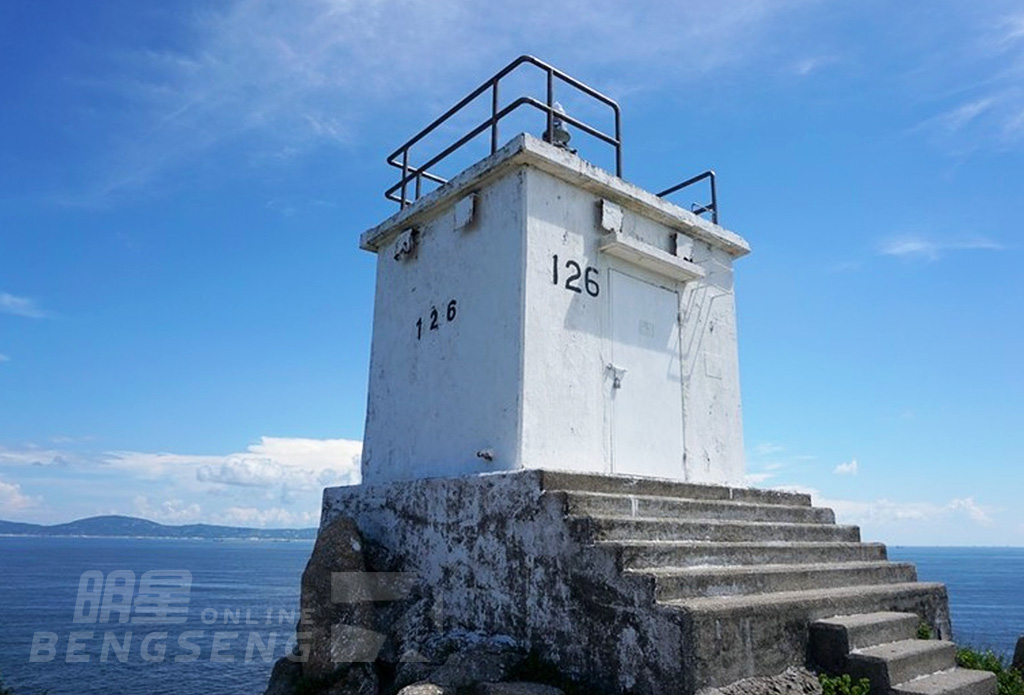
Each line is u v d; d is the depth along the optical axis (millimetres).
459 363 7027
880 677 4465
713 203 8828
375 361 8469
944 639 6285
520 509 5441
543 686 4473
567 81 7516
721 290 8594
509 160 6641
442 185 7562
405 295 8148
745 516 6496
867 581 6133
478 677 4742
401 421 7746
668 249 7949
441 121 8203
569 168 6809
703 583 4605
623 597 4461
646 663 4230
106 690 16844
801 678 4555
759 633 4445
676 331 7840
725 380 8297
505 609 5383
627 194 7352
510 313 6461
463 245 7320
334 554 6363
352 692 5715
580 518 4922
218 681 17781
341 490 7812
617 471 6785
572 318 6730
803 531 6594
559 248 6781
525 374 6199
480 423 6574
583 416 6609
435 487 6414
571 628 4793
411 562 6512
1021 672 5680
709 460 7805
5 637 26453
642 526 5148
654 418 7309
